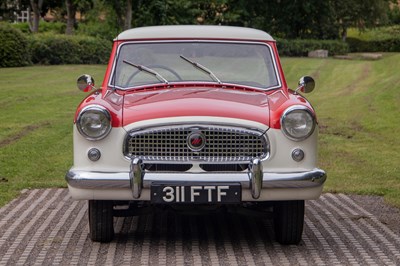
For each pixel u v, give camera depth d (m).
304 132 6.71
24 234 7.66
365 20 66.62
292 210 7.02
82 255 6.86
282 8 63.75
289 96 7.29
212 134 6.68
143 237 7.55
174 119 6.66
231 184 6.52
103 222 7.10
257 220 8.30
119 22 51.34
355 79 30.66
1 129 16.31
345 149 14.04
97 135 6.67
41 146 14.02
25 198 9.65
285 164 6.72
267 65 7.91
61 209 8.95
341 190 10.23
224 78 7.73
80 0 52.47
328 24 64.56
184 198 6.50
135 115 6.74
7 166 11.92
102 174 6.61
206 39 8.08
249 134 6.68
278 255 6.90
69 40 43.72
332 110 20.73
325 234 7.75
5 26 40.38
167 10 54.41
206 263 6.61
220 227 8.01
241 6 62.62
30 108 20.66
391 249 7.16
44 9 61.06
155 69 7.81
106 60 45.19
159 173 6.59
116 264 6.55
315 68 38.09
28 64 41.53
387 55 56.53
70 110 20.44
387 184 10.77
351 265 6.61
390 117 18.53
